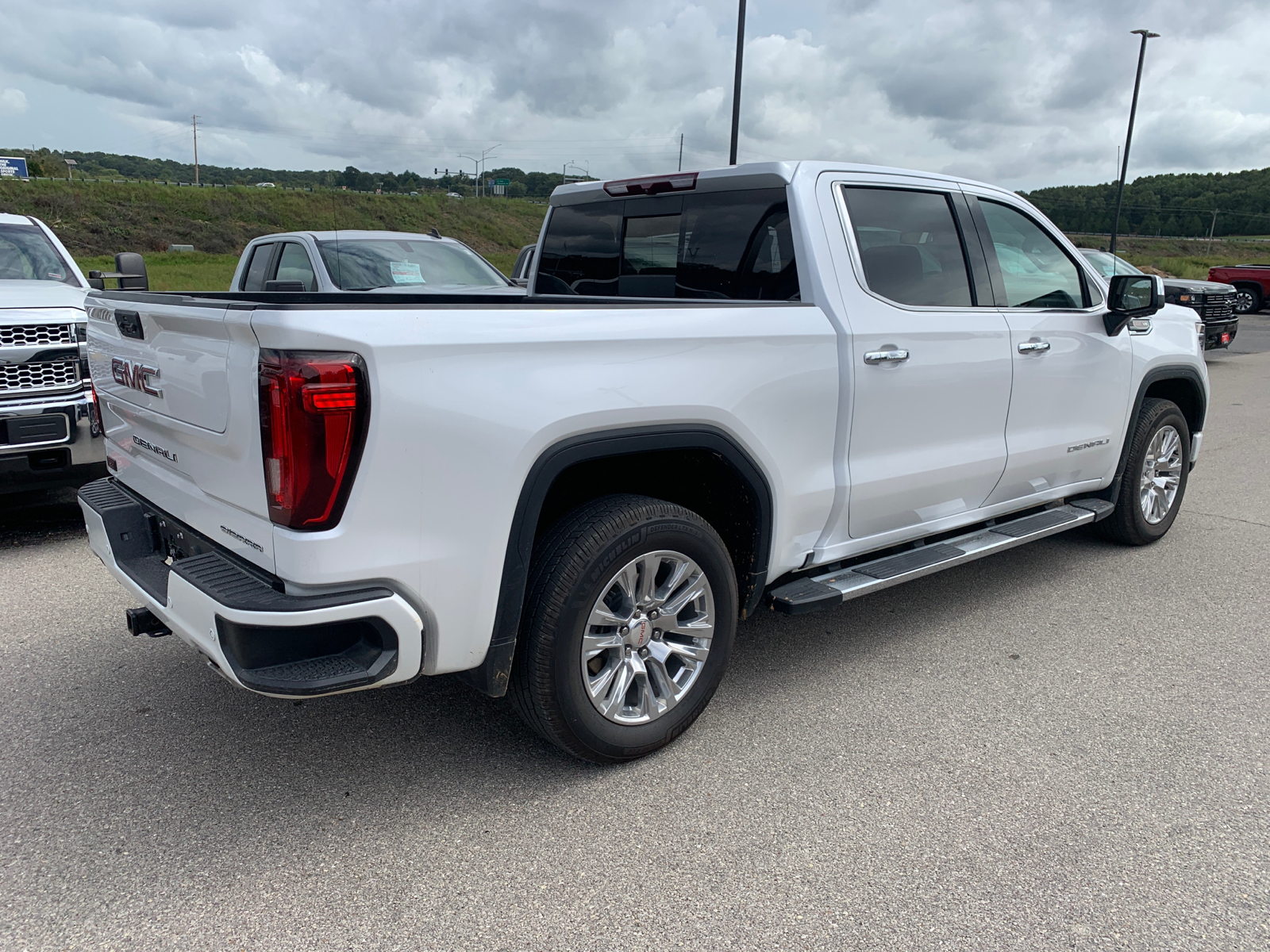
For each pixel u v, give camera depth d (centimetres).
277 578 223
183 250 4372
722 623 297
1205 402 531
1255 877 233
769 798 268
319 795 269
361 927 213
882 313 329
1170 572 481
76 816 256
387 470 217
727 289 349
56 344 495
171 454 267
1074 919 217
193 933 211
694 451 289
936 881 230
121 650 368
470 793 271
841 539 336
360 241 796
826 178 330
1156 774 282
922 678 351
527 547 247
